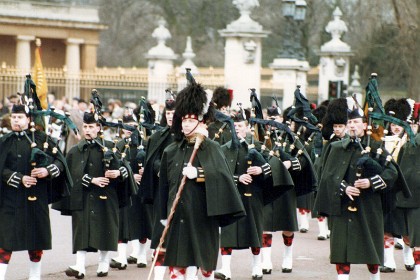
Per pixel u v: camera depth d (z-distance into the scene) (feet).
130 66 353.72
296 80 198.29
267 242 77.87
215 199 56.49
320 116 97.45
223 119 63.67
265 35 186.70
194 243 56.80
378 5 222.48
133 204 78.89
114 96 199.82
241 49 185.57
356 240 62.90
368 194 63.31
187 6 342.23
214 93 80.02
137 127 80.12
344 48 208.95
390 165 63.10
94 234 73.00
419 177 74.95
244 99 185.57
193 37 339.16
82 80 199.62
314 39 299.79
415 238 74.02
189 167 56.44
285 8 200.75
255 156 71.61
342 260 63.16
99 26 318.24
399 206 75.00
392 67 245.04
